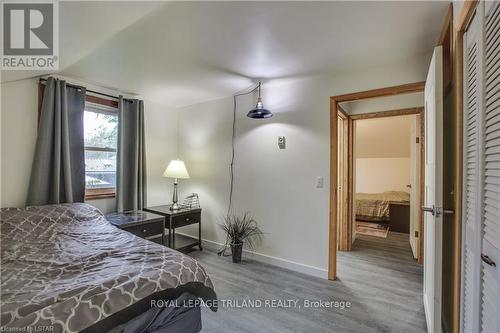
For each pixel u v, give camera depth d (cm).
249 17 162
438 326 147
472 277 112
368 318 195
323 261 266
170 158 394
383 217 500
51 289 113
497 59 90
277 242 297
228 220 342
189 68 247
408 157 584
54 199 247
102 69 248
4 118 231
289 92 289
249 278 263
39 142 243
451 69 155
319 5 149
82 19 159
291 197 288
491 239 94
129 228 266
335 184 262
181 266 146
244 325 186
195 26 172
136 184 330
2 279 123
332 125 262
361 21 166
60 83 257
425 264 196
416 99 304
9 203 234
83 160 277
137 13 156
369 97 249
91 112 302
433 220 154
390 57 220
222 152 351
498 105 89
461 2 127
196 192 380
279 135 297
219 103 354
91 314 102
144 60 229
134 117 332
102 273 130
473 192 112
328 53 213
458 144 130
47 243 177
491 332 92
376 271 284
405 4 148
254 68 247
